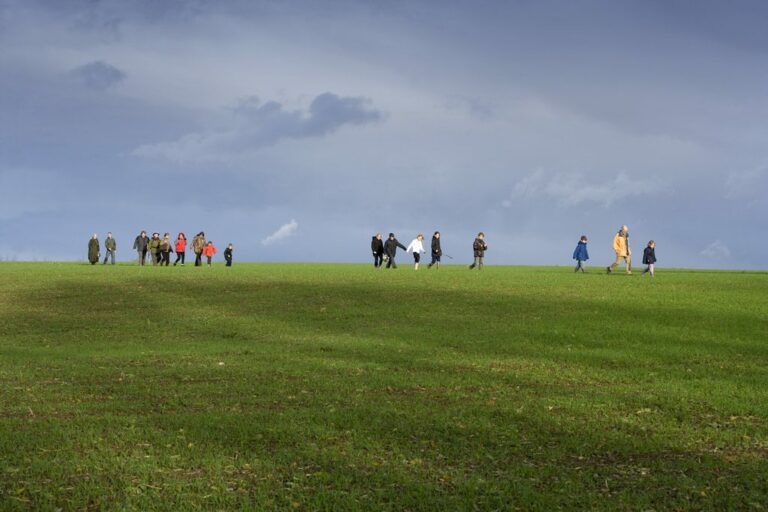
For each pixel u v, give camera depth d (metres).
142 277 40.06
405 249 50.38
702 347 21.00
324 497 8.78
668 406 14.11
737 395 15.19
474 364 19.02
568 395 15.22
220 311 29.30
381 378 17.03
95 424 12.26
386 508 8.55
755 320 24.78
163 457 10.33
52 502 8.62
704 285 34.56
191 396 14.99
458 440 11.36
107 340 23.92
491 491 9.05
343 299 31.30
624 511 8.50
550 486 9.34
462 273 43.31
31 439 11.25
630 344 21.56
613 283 35.75
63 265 53.06
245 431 11.75
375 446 10.98
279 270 46.00
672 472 9.97
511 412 13.28
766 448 11.24
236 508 8.57
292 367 18.58
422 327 25.02
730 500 8.78
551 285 34.91
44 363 19.42
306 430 11.87
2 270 44.97
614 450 11.00
